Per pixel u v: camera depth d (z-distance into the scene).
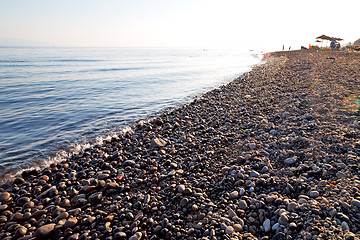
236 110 11.45
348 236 2.84
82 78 28.75
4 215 4.69
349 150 5.29
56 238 4.00
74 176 6.20
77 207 4.89
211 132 8.73
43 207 4.98
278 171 5.12
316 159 5.22
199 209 4.33
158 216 4.29
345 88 12.11
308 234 3.07
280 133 7.36
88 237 3.87
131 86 23.05
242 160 5.87
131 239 3.71
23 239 3.97
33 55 92.69
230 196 4.48
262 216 3.79
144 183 5.61
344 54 32.84
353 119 7.39
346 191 3.80
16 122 11.44
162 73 34.41
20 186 5.94
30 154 8.02
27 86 22.27
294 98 11.62
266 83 18.22
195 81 26.09
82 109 14.07
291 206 3.73
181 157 6.93
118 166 6.76
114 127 10.87
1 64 49.00
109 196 5.20
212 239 3.45
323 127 7.03
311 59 30.94
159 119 10.90
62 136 9.73
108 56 96.06
